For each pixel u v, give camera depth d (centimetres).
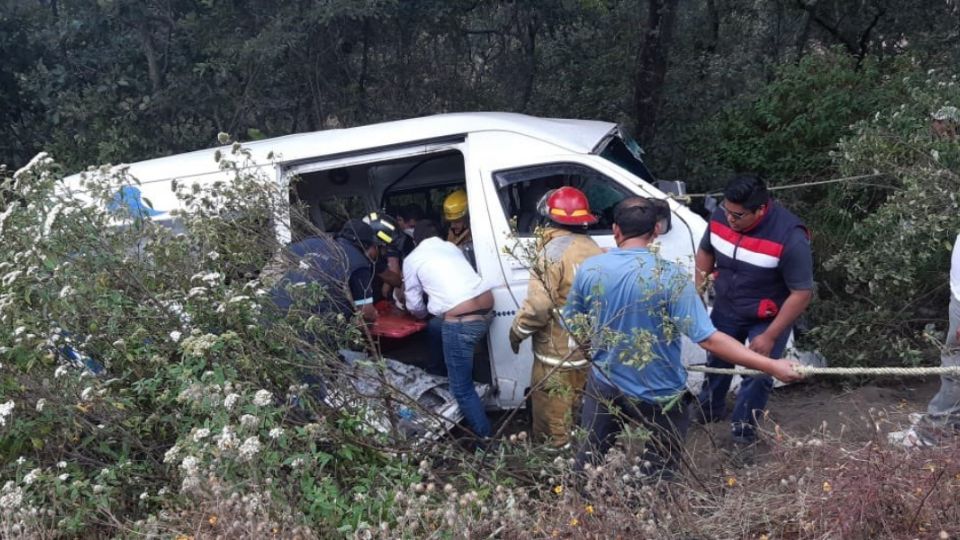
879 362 539
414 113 938
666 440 363
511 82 982
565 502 323
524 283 479
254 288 397
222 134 444
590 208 490
